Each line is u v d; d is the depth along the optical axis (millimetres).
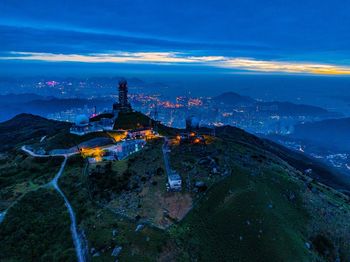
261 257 71625
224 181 95375
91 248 71250
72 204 92938
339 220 100438
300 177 132375
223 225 78312
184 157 114312
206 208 83188
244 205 85625
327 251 84250
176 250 68938
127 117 187375
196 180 94625
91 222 81062
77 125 159375
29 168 123938
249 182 98438
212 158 111500
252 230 78312
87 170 113875
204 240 73000
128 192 93062
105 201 90500
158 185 93750
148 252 67938
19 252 76250
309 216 95875
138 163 112625
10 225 84938
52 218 86688
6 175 120500
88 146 142875
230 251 71625
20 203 94125
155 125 183750
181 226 75812
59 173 116500
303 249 77438
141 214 80938
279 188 105250
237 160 119312
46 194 99812
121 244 70500
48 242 78500
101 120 179375
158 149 126625
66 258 70375
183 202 84812
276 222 83125
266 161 133500
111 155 130000
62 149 138000
